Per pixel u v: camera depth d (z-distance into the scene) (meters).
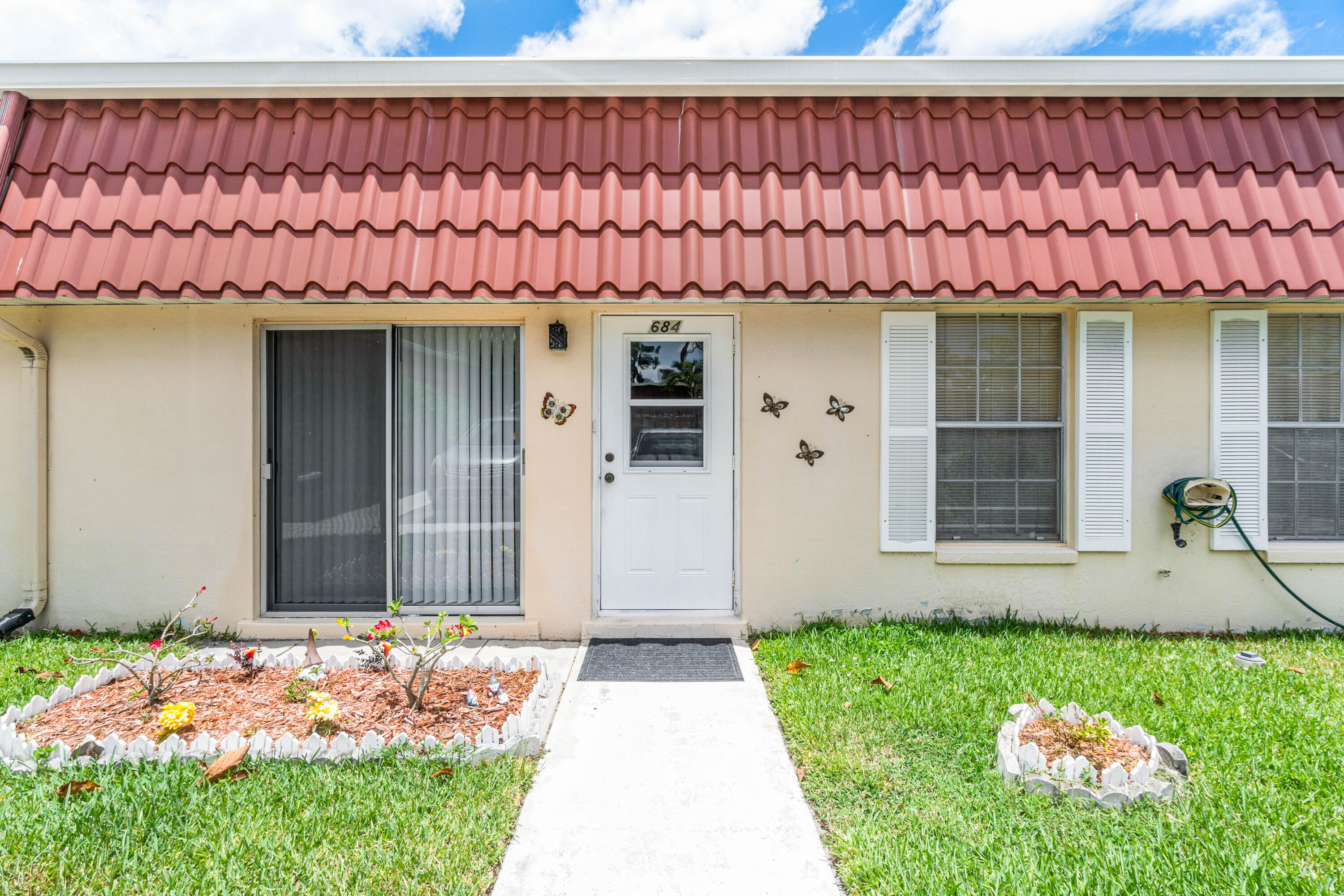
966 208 4.76
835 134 5.04
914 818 2.70
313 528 5.14
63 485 4.95
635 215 4.73
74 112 4.96
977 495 5.27
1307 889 2.28
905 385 5.04
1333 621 5.03
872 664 4.18
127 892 2.28
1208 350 5.05
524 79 5.02
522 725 3.32
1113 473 5.07
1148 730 3.36
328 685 3.80
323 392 5.10
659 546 5.12
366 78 4.98
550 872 2.47
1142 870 2.35
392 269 4.48
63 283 4.41
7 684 3.87
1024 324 5.22
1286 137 4.97
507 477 5.16
